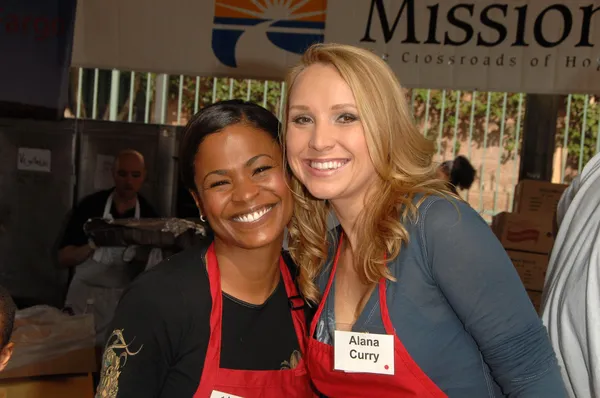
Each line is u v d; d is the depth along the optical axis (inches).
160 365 56.2
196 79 225.1
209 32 169.6
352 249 60.7
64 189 174.1
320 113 55.2
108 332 56.5
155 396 56.2
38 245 172.9
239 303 60.8
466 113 241.6
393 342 55.4
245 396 59.6
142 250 148.1
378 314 56.5
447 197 54.6
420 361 55.0
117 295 147.9
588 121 231.1
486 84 161.2
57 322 102.3
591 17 156.1
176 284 57.8
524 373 51.1
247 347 60.6
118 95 210.5
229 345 59.6
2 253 173.3
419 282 54.5
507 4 159.2
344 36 164.9
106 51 172.4
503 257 52.2
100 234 148.9
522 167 193.0
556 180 224.8
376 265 55.6
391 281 55.7
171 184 172.1
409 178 56.2
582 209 59.5
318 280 65.9
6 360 73.1
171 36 170.4
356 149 55.0
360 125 54.9
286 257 70.0
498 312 51.1
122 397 53.2
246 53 169.0
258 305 61.9
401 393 56.4
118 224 148.2
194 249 62.5
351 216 59.6
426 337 54.7
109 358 54.6
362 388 58.6
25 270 172.7
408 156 56.9
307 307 65.9
